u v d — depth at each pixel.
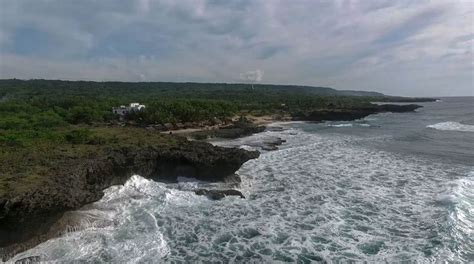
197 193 29.56
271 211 25.97
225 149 36.03
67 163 27.95
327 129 79.94
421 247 19.80
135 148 33.91
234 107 106.50
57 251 19.42
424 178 33.91
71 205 21.48
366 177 34.59
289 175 35.94
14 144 35.12
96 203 25.80
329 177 34.81
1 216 18.50
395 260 18.47
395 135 66.69
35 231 20.05
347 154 46.97
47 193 20.91
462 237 20.69
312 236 21.62
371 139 61.31
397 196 28.59
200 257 19.36
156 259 19.09
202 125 79.31
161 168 33.34
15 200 18.92
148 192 29.56
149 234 21.92
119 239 21.22
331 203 27.30
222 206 27.14
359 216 24.59
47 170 25.92
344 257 19.00
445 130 74.19
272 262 18.72
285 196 29.31
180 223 23.91
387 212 25.22
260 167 39.75
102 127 56.62
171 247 20.53
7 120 52.03
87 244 20.42
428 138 62.19
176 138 43.94
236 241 21.20
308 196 29.16
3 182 22.64
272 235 21.91
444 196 27.59
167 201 27.83
